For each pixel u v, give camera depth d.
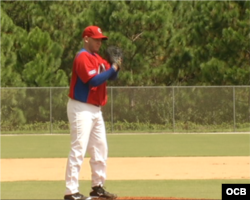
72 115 28.98
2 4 119.00
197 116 104.62
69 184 28.98
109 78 29.73
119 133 103.75
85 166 50.97
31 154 64.12
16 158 59.50
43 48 107.50
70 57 115.69
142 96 105.00
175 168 49.44
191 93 104.56
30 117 103.50
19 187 38.59
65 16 115.25
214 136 93.75
